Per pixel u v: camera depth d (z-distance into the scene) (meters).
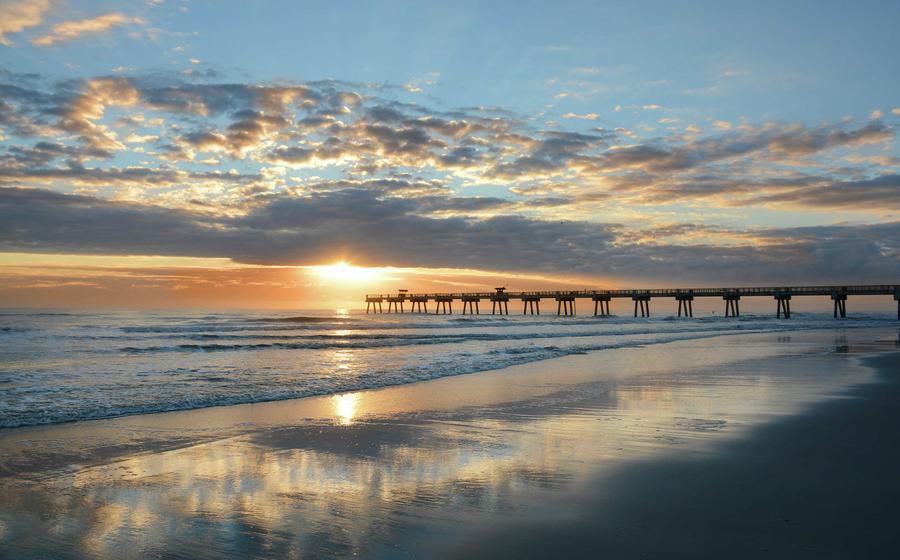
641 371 19.36
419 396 14.48
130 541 5.46
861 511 5.96
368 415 11.92
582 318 88.38
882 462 7.83
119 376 18.20
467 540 5.35
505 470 7.64
